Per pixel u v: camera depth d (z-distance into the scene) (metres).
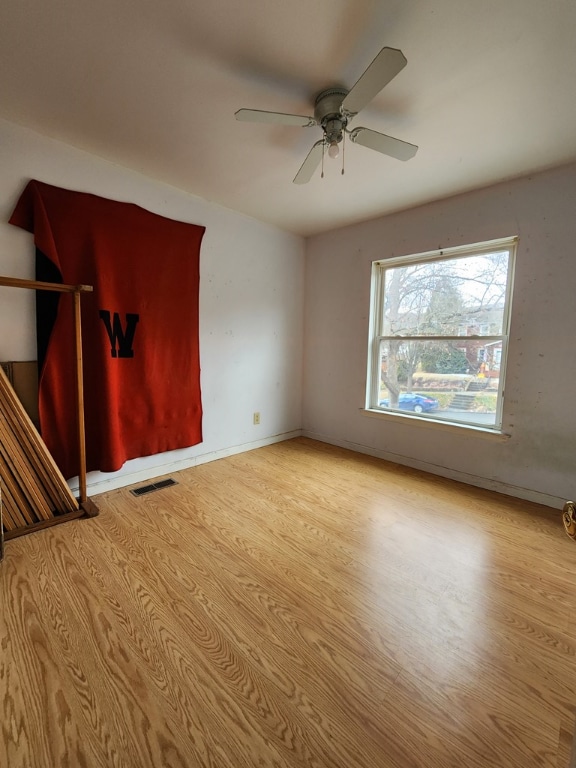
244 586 1.58
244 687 1.12
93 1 1.23
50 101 1.76
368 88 1.32
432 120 1.83
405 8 1.24
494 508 2.37
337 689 1.12
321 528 2.08
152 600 1.48
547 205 2.31
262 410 3.61
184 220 2.75
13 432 1.96
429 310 2.99
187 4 1.24
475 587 1.61
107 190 2.32
